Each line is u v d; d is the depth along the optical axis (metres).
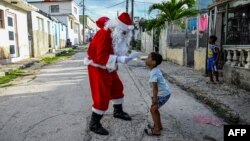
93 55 4.18
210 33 9.30
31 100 6.27
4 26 13.88
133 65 13.79
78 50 29.08
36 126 4.50
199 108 5.54
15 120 4.81
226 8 8.19
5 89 7.65
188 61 12.88
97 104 4.12
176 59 14.02
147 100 6.14
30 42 18.94
